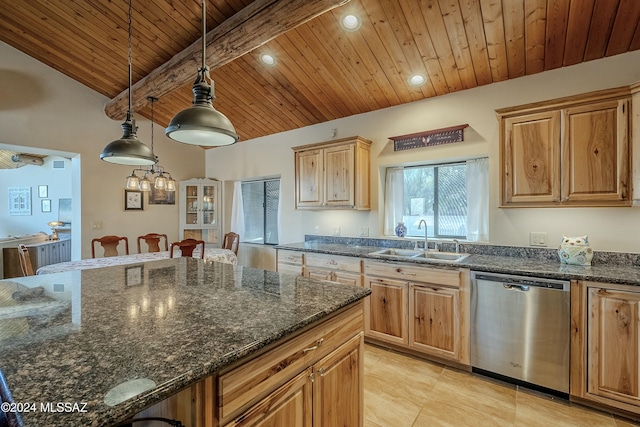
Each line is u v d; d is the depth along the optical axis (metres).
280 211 4.60
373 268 2.94
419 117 3.31
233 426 0.93
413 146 3.33
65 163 7.57
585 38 2.25
